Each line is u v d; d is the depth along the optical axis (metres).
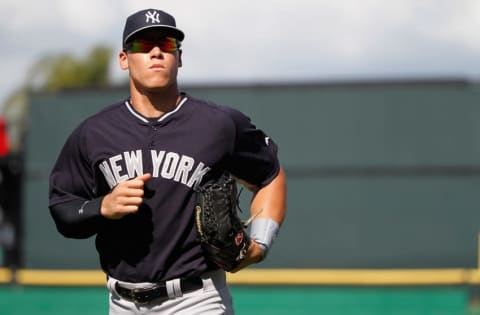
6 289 32.56
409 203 35.00
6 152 36.12
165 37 12.20
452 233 34.88
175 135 12.20
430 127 34.88
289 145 35.22
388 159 35.00
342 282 32.38
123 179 12.15
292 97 35.03
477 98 34.66
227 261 11.95
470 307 31.20
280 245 35.34
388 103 34.97
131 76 12.44
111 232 12.30
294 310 31.73
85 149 12.45
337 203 35.19
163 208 12.01
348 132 35.06
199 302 12.26
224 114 12.42
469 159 34.75
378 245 35.03
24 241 35.84
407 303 31.38
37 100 35.81
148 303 12.29
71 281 32.75
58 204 12.64
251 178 13.09
